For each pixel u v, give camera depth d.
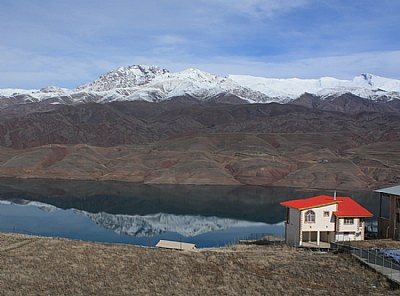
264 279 37.97
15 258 40.59
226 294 34.19
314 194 137.62
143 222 95.38
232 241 74.00
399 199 57.28
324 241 56.22
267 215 105.00
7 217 97.88
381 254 45.16
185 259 43.47
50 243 47.88
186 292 34.34
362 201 121.06
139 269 39.66
